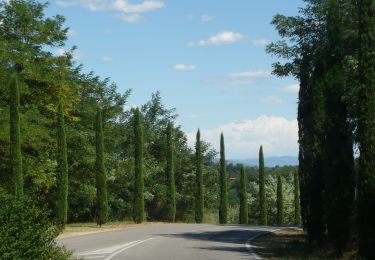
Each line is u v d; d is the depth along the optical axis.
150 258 16.50
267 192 78.19
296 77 26.20
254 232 32.41
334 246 16.33
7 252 8.32
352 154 16.61
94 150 46.03
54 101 40.19
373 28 14.42
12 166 30.16
